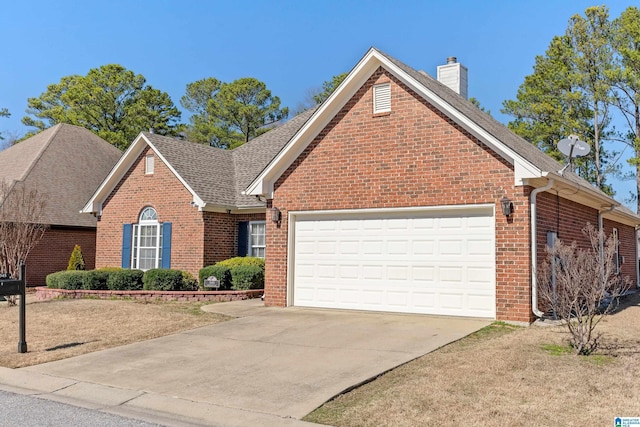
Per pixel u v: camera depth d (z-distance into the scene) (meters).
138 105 49.06
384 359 9.02
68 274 19.38
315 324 12.33
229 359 9.45
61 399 7.59
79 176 27.59
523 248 11.99
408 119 13.65
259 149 24.55
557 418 6.16
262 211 20.44
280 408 6.90
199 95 55.06
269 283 15.51
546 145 38.16
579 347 9.11
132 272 18.89
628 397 6.88
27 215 18.88
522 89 39.44
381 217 14.13
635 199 37.28
